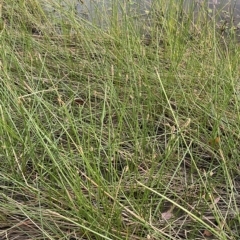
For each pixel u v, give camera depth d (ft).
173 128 6.13
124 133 7.53
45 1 11.25
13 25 10.80
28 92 8.13
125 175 6.44
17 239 5.62
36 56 9.20
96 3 11.05
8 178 6.20
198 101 8.02
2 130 6.37
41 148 6.82
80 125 7.32
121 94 8.34
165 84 8.23
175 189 6.40
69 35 10.31
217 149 7.05
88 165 5.46
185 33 10.04
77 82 8.70
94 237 5.55
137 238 5.48
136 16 10.62
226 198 6.23
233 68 8.73
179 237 5.59
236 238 5.55
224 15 11.75
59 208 5.60
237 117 7.37
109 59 9.27
